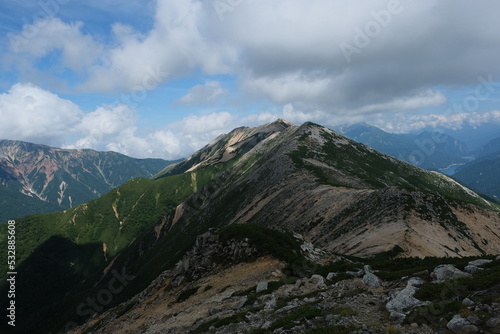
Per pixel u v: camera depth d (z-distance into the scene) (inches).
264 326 641.0
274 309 746.8
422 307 536.4
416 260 957.2
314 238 3016.7
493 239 2642.7
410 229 2170.3
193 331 797.9
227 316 818.8
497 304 479.2
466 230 2598.4
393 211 2625.5
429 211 2655.0
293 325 593.3
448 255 2011.6
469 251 2272.4
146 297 1534.2
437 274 705.0
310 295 772.0
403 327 501.0
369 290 715.4
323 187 4286.4
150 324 1082.1
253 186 6510.8
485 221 2888.8
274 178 5905.5
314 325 577.9
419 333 473.7
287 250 1302.9
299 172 5403.5
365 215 2824.8
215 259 1433.3
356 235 2501.2
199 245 1561.3
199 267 1425.9
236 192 7017.7
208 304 1015.6
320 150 6998.0
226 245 1459.2
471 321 452.4
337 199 3533.5
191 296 1186.0
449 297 564.4
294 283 959.0
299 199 4202.8
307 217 3545.8
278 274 1122.7
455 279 622.5
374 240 2174.0
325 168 5565.9
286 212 4087.1
